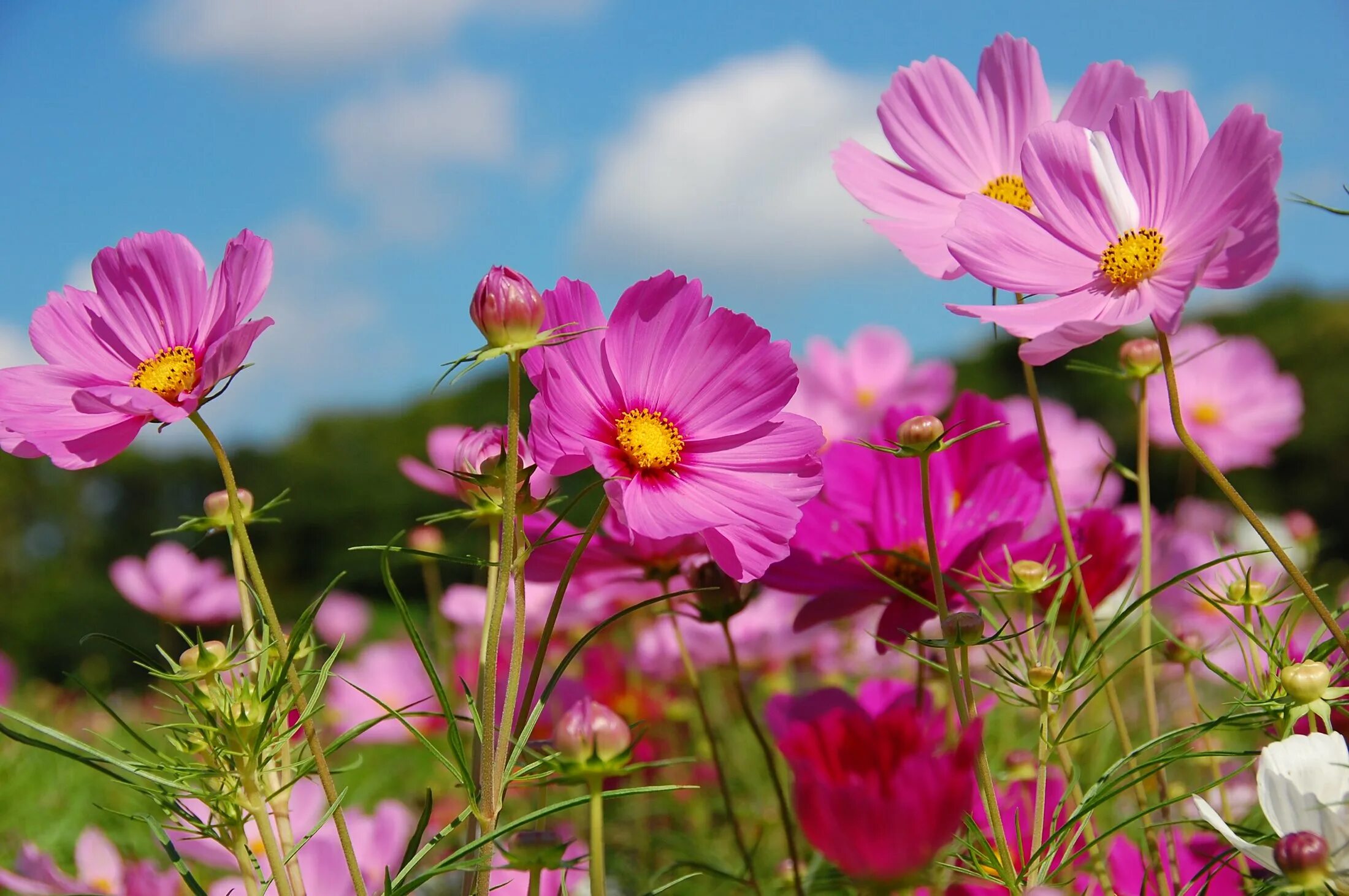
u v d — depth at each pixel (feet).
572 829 3.20
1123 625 2.60
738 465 2.38
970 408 2.76
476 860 2.19
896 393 5.37
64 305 2.39
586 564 2.67
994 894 2.37
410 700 4.08
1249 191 2.26
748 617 4.05
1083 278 2.35
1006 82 2.72
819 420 4.95
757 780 3.80
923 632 2.77
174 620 4.91
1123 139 2.36
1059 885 2.40
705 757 3.79
